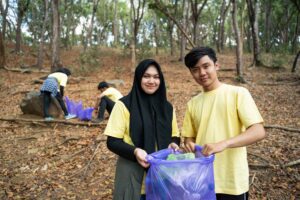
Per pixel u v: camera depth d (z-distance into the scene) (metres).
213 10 40.06
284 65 16.59
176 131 2.49
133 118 2.26
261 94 10.16
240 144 1.99
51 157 5.82
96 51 21.39
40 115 7.95
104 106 7.31
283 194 4.12
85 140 6.35
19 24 23.66
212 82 2.24
